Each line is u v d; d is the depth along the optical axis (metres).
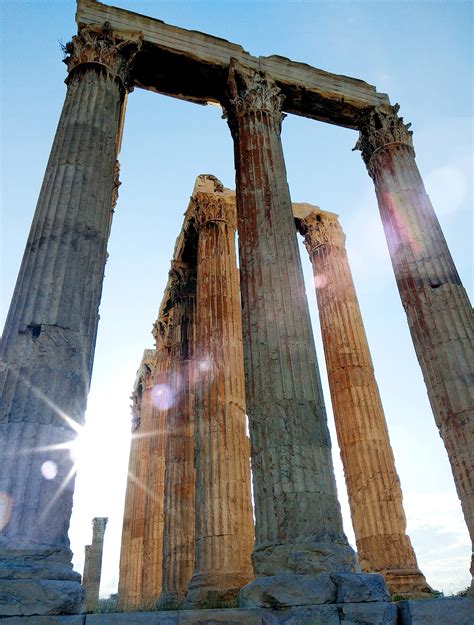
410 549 13.73
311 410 9.51
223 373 15.12
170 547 15.61
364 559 13.74
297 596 7.43
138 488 25.56
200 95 15.55
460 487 10.46
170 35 14.52
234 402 14.66
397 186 14.75
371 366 17.41
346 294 18.84
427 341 12.20
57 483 7.59
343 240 20.73
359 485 14.78
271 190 12.60
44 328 8.66
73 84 12.24
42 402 8.00
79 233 9.97
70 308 9.09
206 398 14.78
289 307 10.72
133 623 6.78
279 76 15.55
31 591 6.54
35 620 6.38
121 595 22.86
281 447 9.03
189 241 20.88
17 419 7.73
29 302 8.91
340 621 7.27
